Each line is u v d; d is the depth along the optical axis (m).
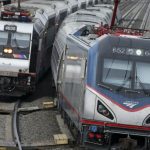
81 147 37.16
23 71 55.34
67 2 92.50
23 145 37.44
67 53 43.94
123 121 33.84
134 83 34.25
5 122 44.53
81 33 44.06
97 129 34.22
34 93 59.06
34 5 73.06
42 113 48.91
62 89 45.38
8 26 55.50
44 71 66.31
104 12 78.62
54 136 39.12
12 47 55.34
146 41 35.00
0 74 55.00
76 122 37.22
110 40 34.72
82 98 34.88
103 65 34.31
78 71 37.44
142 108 33.84
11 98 55.84
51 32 70.38
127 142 34.06
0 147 36.59
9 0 93.94
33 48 55.81
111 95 33.88
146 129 34.00
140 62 34.59
